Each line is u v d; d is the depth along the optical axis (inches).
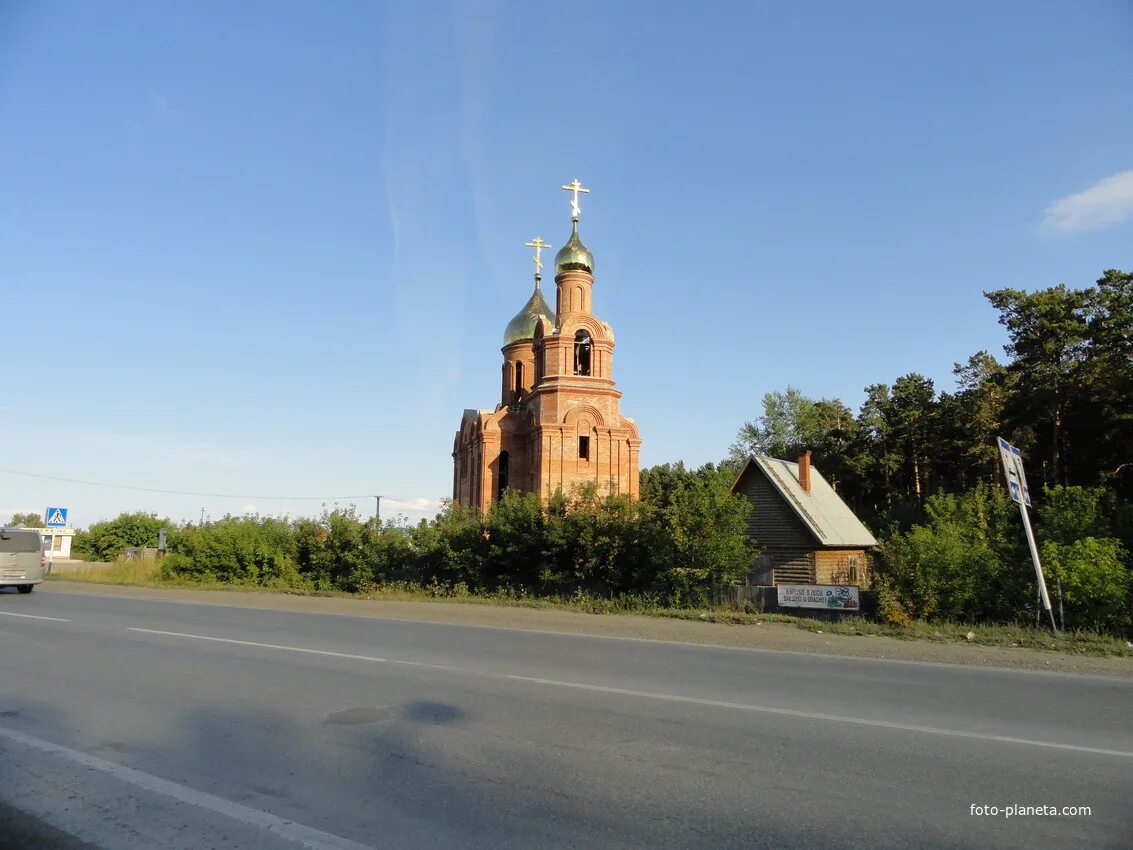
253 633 642.8
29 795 243.0
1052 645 605.0
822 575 1215.6
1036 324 1815.9
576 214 1684.3
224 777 257.4
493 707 356.2
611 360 1635.1
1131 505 907.4
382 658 506.0
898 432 2501.2
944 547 743.7
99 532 3036.4
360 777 255.9
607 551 1005.2
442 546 1178.0
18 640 584.7
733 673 457.1
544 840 204.1
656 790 241.6
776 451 2913.4
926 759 274.2
